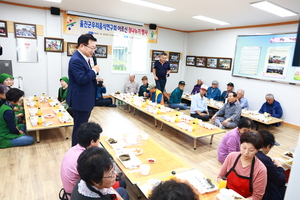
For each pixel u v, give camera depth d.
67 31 6.06
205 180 1.73
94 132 1.57
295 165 0.73
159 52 7.97
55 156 3.05
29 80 5.85
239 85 6.63
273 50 5.66
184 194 0.71
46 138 3.67
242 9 4.52
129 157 2.07
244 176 1.68
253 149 1.60
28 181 2.44
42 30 5.75
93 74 2.23
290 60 5.32
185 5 4.57
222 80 7.19
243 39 6.40
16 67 5.61
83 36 2.17
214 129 3.71
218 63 7.27
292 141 4.36
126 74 7.41
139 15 5.98
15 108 3.90
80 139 1.56
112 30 6.76
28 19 5.53
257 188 1.63
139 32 7.29
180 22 6.65
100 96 6.34
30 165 2.78
